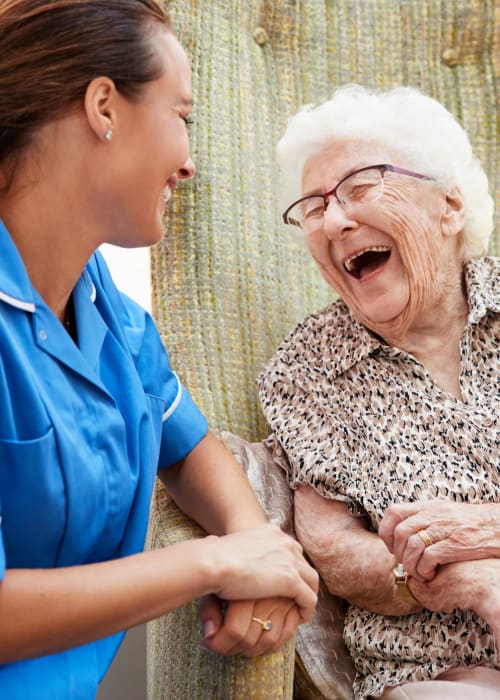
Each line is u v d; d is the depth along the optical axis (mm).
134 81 1079
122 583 1017
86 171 1084
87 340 1181
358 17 1995
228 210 1820
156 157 1109
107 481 1138
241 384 1749
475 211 1614
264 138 1906
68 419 1090
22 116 1046
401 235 1543
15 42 1046
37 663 1073
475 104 2008
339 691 1484
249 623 1128
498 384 1527
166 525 1427
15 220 1091
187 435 1411
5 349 1033
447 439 1496
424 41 2012
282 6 1951
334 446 1542
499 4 1997
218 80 1863
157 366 1398
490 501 1455
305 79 1973
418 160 1553
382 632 1460
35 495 1041
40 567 1090
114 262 2318
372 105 1605
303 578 1162
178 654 1239
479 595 1315
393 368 1571
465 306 1619
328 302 1920
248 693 1149
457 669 1406
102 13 1070
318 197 1598
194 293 1758
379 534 1419
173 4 1835
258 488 1575
